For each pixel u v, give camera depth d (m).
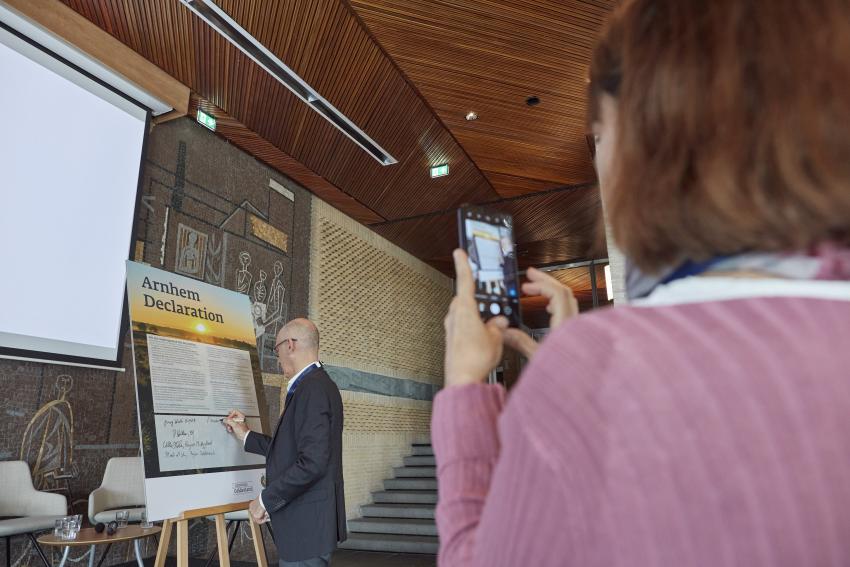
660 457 0.31
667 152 0.37
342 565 5.80
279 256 6.73
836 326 0.34
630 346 0.34
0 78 3.86
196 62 4.98
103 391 4.51
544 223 8.65
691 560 0.30
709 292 0.37
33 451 4.00
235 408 3.32
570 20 4.64
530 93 5.67
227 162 6.09
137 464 4.41
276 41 4.70
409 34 4.86
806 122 0.33
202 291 3.48
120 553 4.52
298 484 2.43
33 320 3.97
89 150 4.43
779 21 0.36
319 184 7.29
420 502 7.69
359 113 5.79
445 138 6.49
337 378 7.58
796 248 0.35
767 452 0.31
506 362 10.50
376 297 8.75
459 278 0.59
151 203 5.13
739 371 0.32
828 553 0.30
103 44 4.42
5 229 3.84
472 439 0.47
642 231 0.38
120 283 4.62
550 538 0.33
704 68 0.37
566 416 0.34
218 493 2.96
